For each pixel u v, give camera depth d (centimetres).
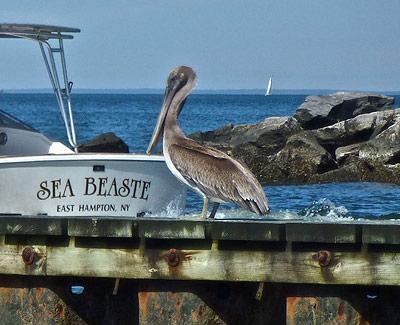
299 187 3334
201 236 1059
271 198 3002
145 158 1575
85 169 1554
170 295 1098
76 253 1105
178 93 1319
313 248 1045
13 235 1119
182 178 1242
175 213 1650
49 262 1113
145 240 1084
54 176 1552
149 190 1598
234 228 1048
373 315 1079
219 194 1206
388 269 1033
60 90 1795
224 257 1064
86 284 1158
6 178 1554
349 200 2920
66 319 1145
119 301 1180
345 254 1039
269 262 1055
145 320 1108
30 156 1545
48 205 1561
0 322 1151
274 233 1038
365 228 1024
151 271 1086
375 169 3428
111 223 1083
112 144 3266
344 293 1060
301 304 1067
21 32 1752
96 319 1167
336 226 1028
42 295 1138
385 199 2931
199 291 1092
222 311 1103
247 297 1113
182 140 1265
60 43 1802
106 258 1098
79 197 1561
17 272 1123
